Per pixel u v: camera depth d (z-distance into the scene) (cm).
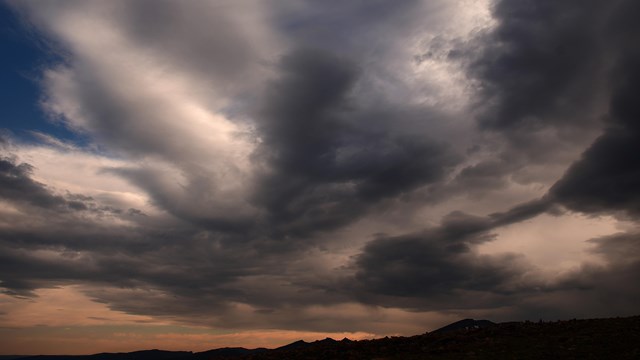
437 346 2716
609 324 2859
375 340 3108
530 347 2477
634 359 2088
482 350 2509
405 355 2586
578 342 2470
